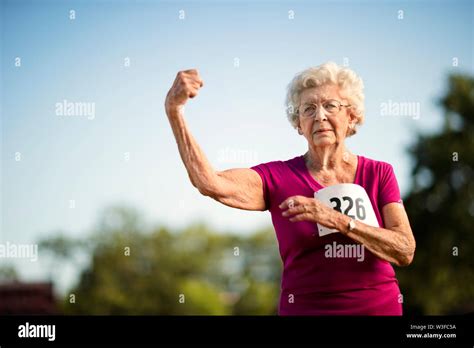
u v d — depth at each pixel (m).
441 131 26.59
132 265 30.75
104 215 29.92
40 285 23.17
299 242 3.84
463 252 25.55
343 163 4.04
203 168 3.68
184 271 33.12
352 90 4.02
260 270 34.84
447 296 25.03
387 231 3.74
